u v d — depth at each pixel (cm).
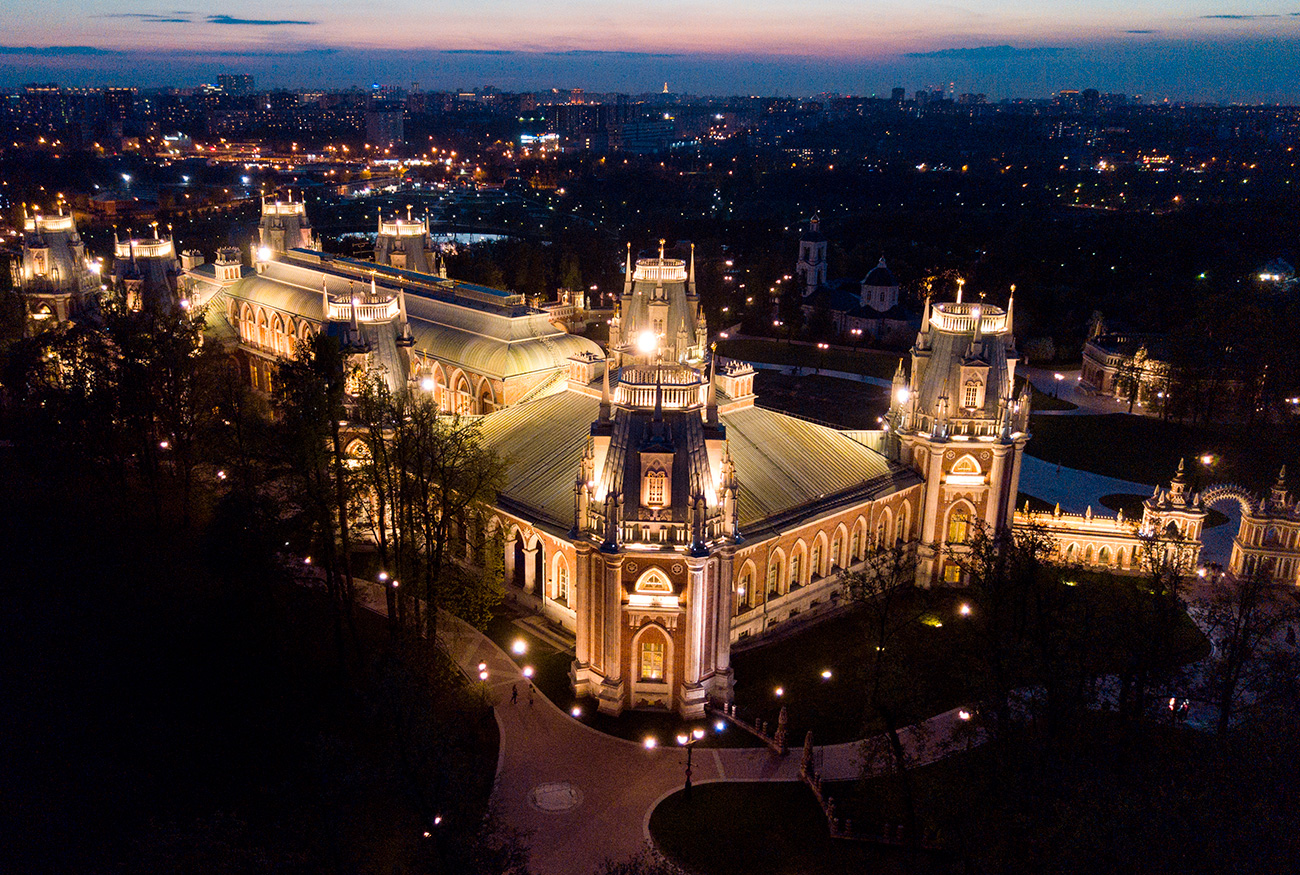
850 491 8688
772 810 6094
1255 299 15312
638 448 6644
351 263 14175
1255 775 4447
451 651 7662
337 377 7525
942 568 9256
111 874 5281
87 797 5931
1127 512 11219
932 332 9094
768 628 8231
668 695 7038
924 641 7425
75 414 8825
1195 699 6356
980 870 4634
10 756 6216
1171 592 7444
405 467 7425
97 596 8150
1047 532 8588
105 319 9450
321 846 4972
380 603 8438
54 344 9906
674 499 6662
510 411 9738
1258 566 7312
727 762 6544
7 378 9950
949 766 5534
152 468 9212
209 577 8400
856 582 7081
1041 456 13238
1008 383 8988
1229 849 3781
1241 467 12800
